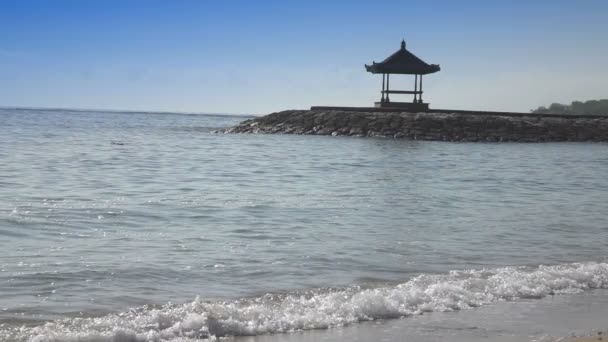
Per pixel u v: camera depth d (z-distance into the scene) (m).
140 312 9.90
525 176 33.03
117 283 11.45
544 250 15.04
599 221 19.30
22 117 132.12
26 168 31.00
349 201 22.25
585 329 9.54
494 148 53.53
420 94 70.69
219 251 14.14
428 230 17.14
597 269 13.05
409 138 62.22
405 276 12.41
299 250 14.39
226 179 28.53
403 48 70.38
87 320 9.38
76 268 12.31
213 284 11.59
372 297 10.67
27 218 17.33
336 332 9.28
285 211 19.77
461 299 10.98
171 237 15.55
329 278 12.12
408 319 9.95
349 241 15.47
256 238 15.65
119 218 17.86
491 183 29.56
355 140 58.94
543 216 20.05
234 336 9.05
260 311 9.95
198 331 9.11
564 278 12.41
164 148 48.69
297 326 9.48
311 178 29.67
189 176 29.48
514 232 17.17
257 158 40.44
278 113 76.06
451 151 49.12
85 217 17.81
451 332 9.33
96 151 43.97
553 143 62.19
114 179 27.41
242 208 20.09
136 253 13.73
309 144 53.75
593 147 56.88
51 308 9.96
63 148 45.91
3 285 11.07
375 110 70.44
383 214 19.64
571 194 26.25
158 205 20.20
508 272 12.71
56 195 21.84
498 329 9.48
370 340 8.95
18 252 13.52
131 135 67.88
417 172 33.62
